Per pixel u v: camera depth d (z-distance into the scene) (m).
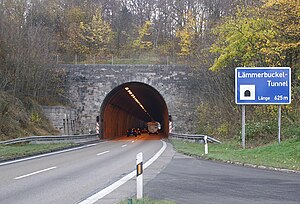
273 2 26.05
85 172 15.09
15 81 39.41
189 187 11.30
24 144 31.12
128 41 71.44
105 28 67.06
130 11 80.12
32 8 54.94
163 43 72.56
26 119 38.03
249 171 15.10
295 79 29.16
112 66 47.44
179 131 47.00
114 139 52.00
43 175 14.20
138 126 115.62
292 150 19.53
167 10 73.44
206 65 42.19
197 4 60.34
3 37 39.75
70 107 46.34
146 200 8.90
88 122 47.28
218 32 34.59
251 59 30.11
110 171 15.39
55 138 35.00
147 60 49.84
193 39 54.75
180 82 47.31
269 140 26.25
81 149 29.28
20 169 16.08
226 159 18.91
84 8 69.56
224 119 37.34
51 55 47.03
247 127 29.17
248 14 30.50
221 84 39.50
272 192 10.51
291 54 28.78
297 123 26.41
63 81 47.22
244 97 23.66
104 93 47.38
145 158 20.94
